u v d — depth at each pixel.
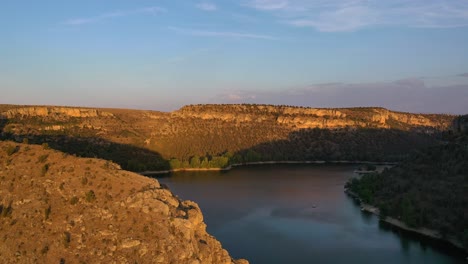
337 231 126.00
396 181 164.75
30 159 72.62
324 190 194.62
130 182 69.56
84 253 57.97
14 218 62.16
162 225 62.31
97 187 67.62
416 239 118.69
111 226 61.47
